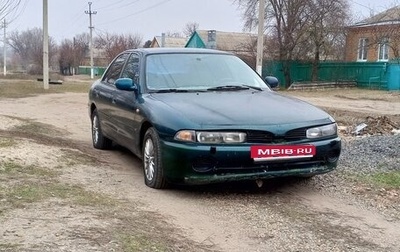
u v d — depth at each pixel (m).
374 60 38.00
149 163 5.21
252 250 3.60
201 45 52.38
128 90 5.75
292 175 4.95
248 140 4.68
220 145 4.61
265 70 36.75
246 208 4.58
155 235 3.68
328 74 37.50
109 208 4.26
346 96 27.09
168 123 4.81
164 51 6.29
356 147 7.49
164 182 5.01
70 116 13.34
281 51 36.41
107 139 7.38
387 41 34.50
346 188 5.33
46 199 4.35
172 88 5.70
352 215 4.49
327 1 34.88
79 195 4.59
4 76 50.81
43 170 5.51
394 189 5.31
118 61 7.20
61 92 25.86
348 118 14.45
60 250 3.17
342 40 37.91
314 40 35.75
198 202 4.73
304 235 3.94
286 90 33.22
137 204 4.53
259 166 4.69
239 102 5.24
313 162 4.92
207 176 4.62
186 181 4.68
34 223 3.68
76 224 3.71
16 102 18.86
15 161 5.69
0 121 10.35
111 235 3.53
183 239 3.70
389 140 7.75
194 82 5.85
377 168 6.13
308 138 4.89
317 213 4.51
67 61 74.00
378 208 4.72
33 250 3.15
